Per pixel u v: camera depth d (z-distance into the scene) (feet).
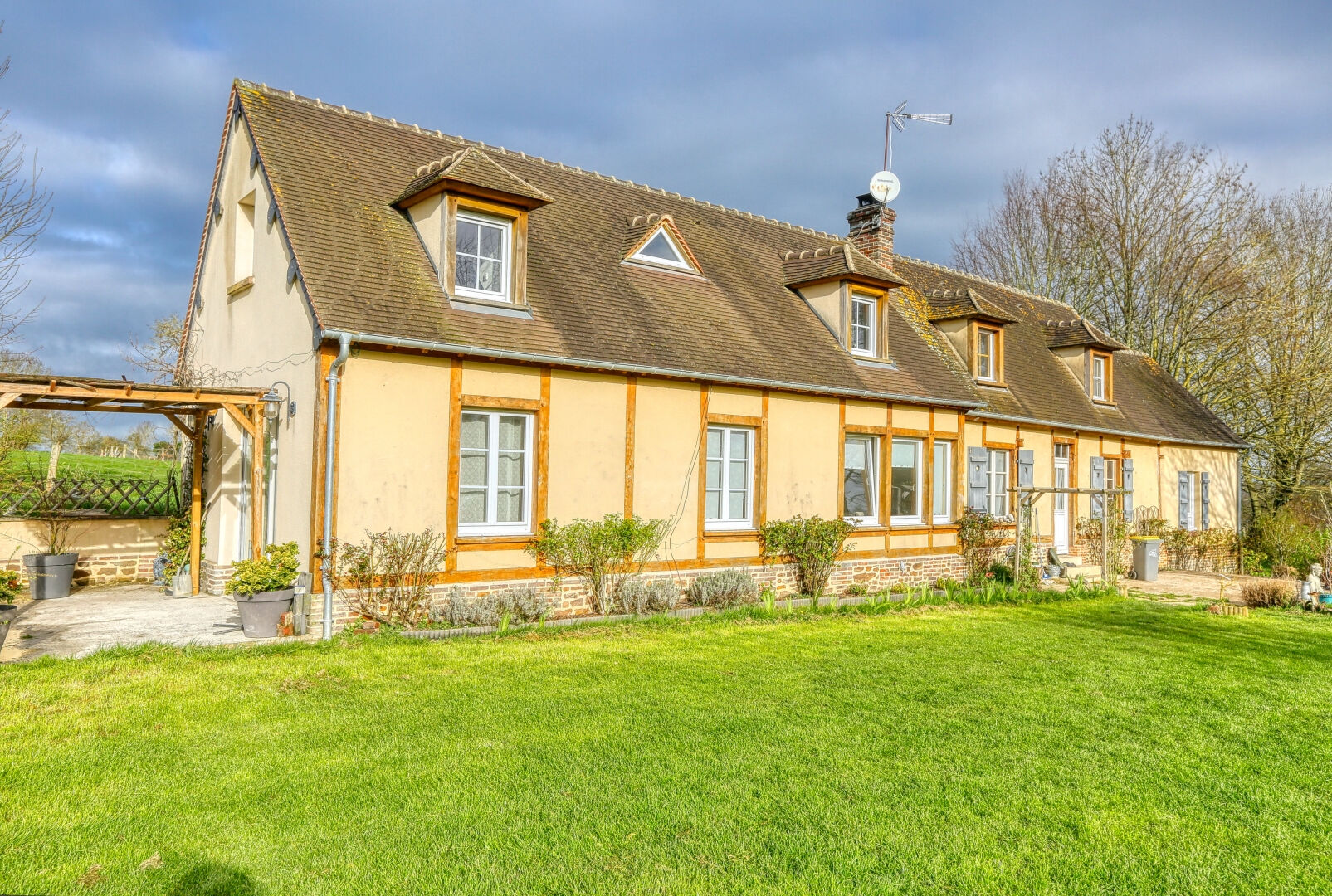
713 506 42.98
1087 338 70.54
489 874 14.17
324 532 31.04
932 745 21.31
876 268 52.08
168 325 76.33
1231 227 91.50
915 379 52.19
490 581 35.01
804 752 20.40
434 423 33.55
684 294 45.70
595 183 51.98
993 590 47.98
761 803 17.30
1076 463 66.39
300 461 32.81
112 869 14.01
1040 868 15.03
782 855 15.15
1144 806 17.93
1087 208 101.09
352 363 31.68
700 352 41.63
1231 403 93.25
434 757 19.43
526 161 49.65
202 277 47.52
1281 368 87.10
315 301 31.07
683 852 15.14
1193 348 94.68
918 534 51.72
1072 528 65.41
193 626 32.37
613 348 38.19
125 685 23.97
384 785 17.75
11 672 24.89
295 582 31.32
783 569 45.06
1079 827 16.78
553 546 36.17
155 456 87.40
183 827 15.61
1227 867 15.34
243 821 15.96
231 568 40.14
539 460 36.11
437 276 36.01
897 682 27.76
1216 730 23.56
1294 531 74.64
